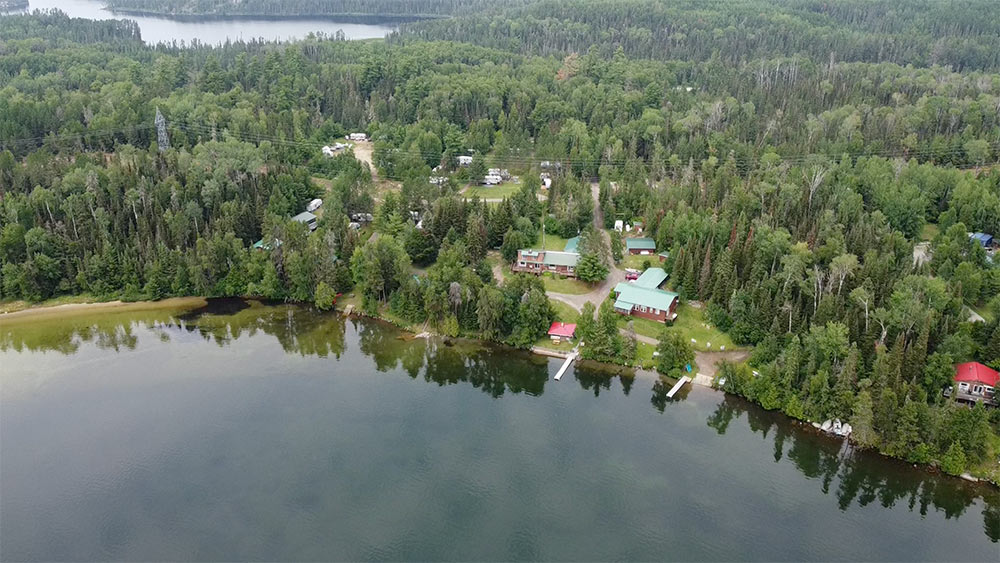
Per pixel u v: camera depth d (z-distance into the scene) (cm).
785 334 16275
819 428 14750
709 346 17375
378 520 12850
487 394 16562
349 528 12675
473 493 13475
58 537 12450
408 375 17375
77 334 18900
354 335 19088
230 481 13675
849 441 14400
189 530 12600
